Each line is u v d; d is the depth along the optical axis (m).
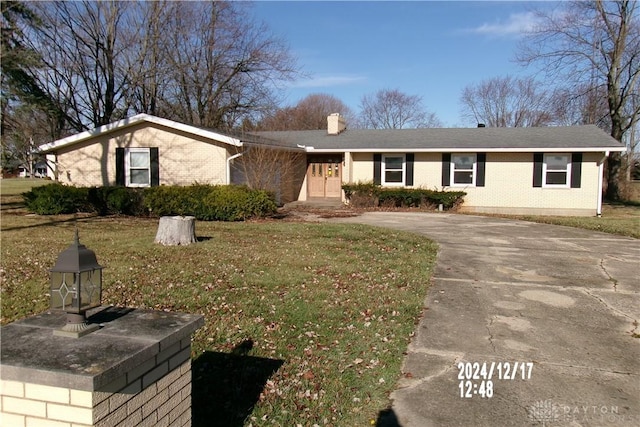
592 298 6.09
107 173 16.95
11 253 8.39
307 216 16.14
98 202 15.76
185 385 2.56
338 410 3.28
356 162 20.75
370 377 3.78
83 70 23.09
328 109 47.78
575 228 13.49
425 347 4.43
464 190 19.33
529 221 15.38
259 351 4.23
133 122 16.31
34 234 10.85
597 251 9.55
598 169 17.89
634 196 25.28
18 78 17.20
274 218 15.29
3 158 16.69
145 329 2.34
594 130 19.84
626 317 5.34
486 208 19.16
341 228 12.34
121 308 2.69
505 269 7.77
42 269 7.17
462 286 6.64
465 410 3.31
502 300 5.97
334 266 7.65
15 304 5.43
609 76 24.09
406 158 20.00
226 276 6.84
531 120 45.81
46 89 21.12
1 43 15.35
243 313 5.23
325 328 4.82
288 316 5.15
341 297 5.91
